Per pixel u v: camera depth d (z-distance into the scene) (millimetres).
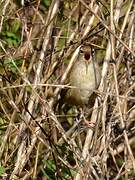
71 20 10812
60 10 10594
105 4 10047
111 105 9414
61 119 10711
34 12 10719
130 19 9680
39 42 9984
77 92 10125
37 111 9836
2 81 10148
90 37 9914
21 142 9570
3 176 9547
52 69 9914
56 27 10383
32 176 9703
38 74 9688
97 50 10930
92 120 9438
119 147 10156
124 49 9469
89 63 10039
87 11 10180
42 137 9922
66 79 10156
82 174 8875
